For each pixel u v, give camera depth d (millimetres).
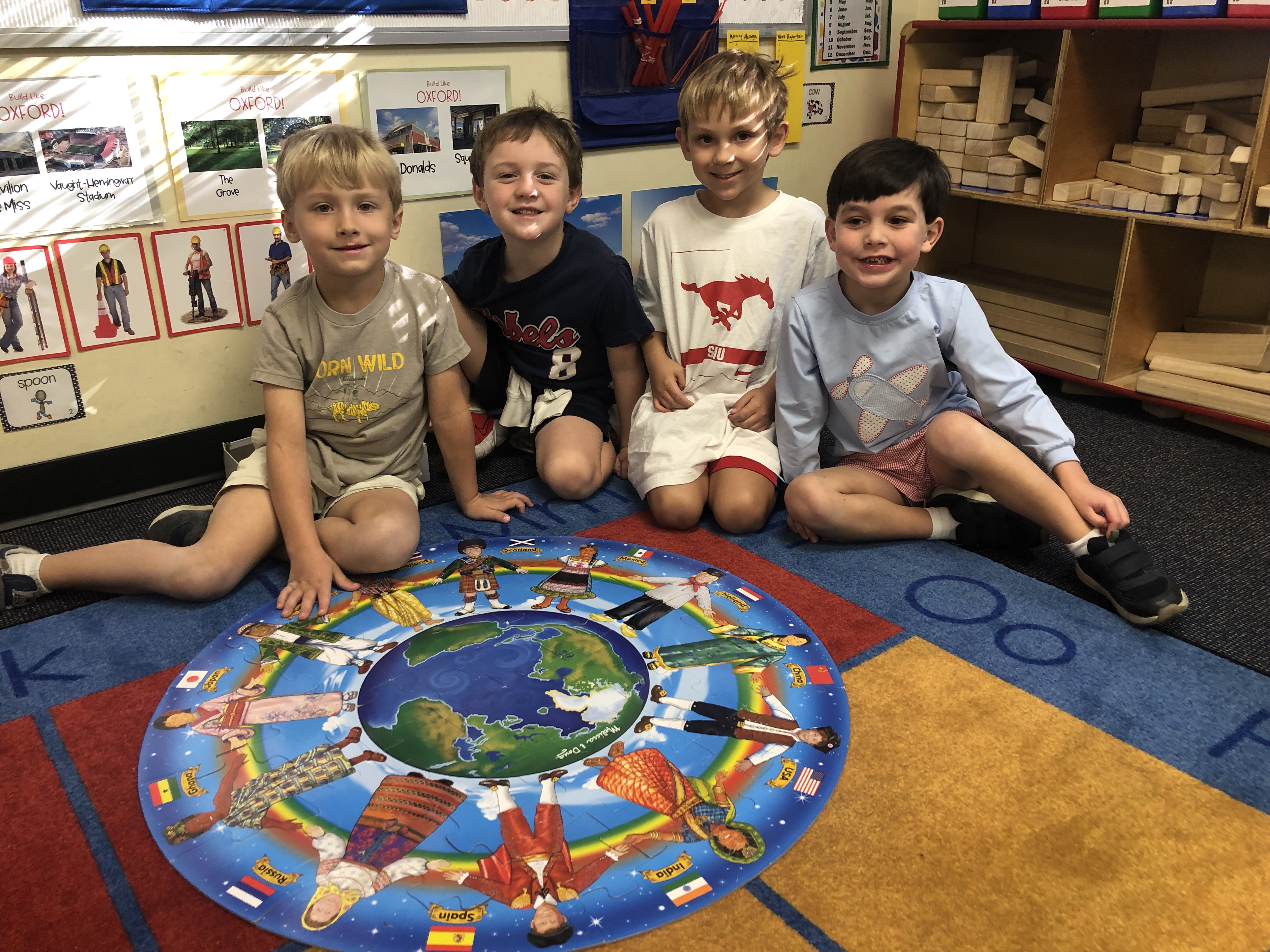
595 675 1147
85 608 1317
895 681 1143
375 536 1335
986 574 1393
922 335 1418
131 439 1643
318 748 1027
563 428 1689
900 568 1408
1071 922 826
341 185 1288
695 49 2025
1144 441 1885
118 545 1321
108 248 1522
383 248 1355
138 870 881
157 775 993
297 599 1296
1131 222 1899
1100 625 1262
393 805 946
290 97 1604
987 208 2551
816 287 1488
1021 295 2266
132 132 1490
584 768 995
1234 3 1719
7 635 1255
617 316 1641
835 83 2311
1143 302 2012
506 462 1817
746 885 859
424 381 1512
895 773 994
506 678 1142
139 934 819
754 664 1167
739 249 1629
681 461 1543
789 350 1494
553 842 900
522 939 805
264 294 1689
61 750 1038
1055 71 2191
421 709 1088
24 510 1568
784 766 998
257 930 820
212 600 1335
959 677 1152
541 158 1492
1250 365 1901
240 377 1719
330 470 1460
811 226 1625
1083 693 1123
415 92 1721
